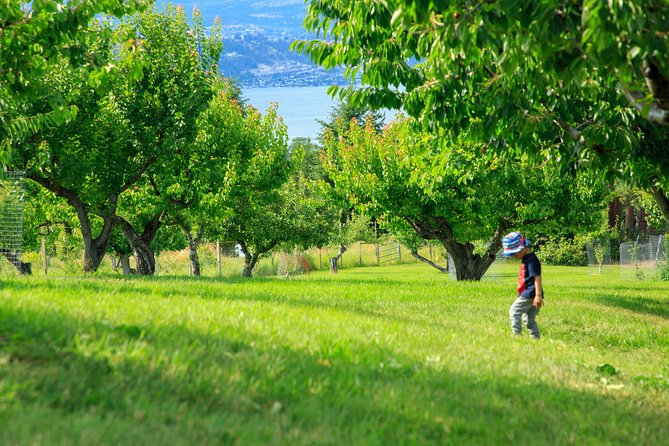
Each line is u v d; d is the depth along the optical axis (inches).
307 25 562.6
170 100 1195.9
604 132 551.8
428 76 569.9
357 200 1524.4
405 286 954.7
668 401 367.2
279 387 267.0
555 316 741.9
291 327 406.9
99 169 1157.1
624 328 690.8
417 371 333.7
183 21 1261.1
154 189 1375.5
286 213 1895.9
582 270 2566.4
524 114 557.6
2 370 231.0
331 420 240.4
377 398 273.4
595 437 272.2
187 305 457.4
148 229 1451.8
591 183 1137.4
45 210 1544.0
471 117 604.1
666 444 279.9
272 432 218.4
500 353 433.7
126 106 1185.4
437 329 524.7
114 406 221.6
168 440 196.9
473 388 322.7
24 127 722.2
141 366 258.2
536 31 350.3
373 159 1521.9
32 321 295.7
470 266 1558.8
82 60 722.8
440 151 1005.2
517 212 1405.0
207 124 1406.3
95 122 1137.4
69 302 390.0
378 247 3341.5
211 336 330.6
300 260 2176.4
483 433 255.3
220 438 206.7
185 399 239.3
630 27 299.6
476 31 372.8
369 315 574.9
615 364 467.5
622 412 323.0
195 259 1731.1
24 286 518.3
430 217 1501.0
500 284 1048.8
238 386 258.5
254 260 1948.8
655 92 364.5
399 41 530.3
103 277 865.5
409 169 1432.1
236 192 1471.5
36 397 217.3
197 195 1363.2
